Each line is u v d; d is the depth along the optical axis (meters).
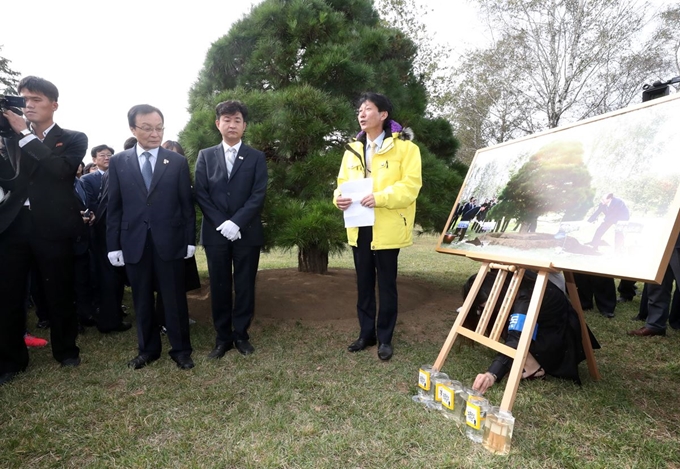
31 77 2.97
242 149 3.38
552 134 2.70
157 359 3.32
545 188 2.54
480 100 18.33
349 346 3.46
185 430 2.27
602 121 2.39
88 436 2.22
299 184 4.61
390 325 3.34
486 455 2.05
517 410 2.46
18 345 3.05
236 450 2.07
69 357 3.22
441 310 4.75
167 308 3.18
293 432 2.24
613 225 2.04
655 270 1.76
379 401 2.57
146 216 3.09
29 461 2.03
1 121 2.80
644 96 3.73
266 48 4.86
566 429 2.25
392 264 3.30
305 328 4.04
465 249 2.99
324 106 4.36
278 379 2.88
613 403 2.51
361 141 3.49
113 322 4.07
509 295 2.58
